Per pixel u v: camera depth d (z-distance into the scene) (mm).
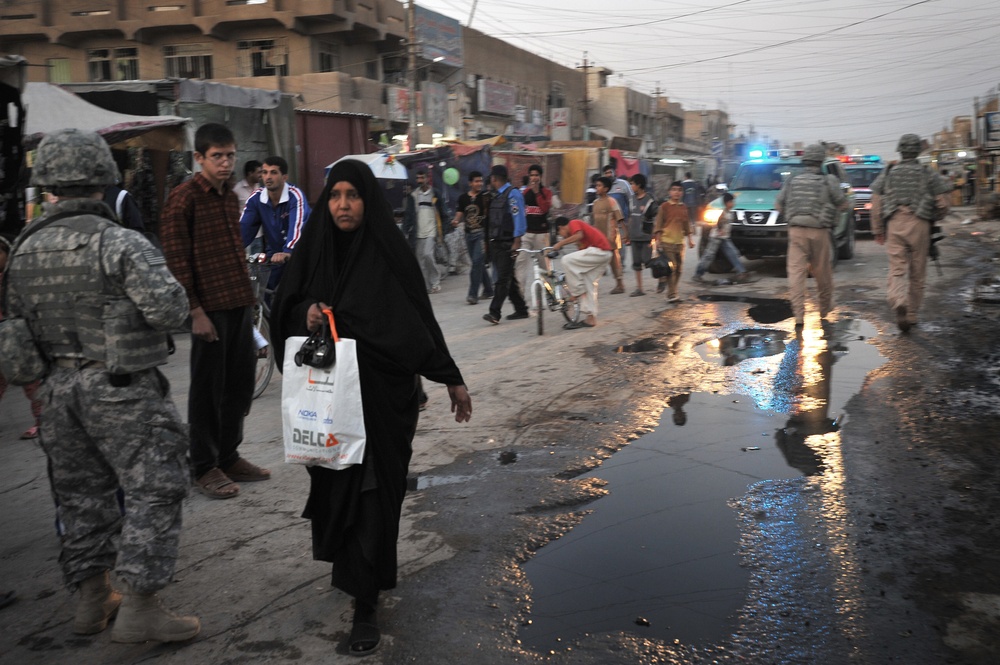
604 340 9289
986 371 7074
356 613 3207
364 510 3182
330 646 3213
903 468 4883
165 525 3166
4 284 3182
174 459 3209
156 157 11547
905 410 6027
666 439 5641
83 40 29016
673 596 3500
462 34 37656
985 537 3953
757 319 10234
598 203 12867
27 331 3133
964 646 3061
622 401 6637
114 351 3057
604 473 5035
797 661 2996
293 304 3350
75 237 3053
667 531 4156
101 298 3051
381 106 29484
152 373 3207
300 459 3172
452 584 3662
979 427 5574
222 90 13141
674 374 7480
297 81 27219
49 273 3070
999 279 12734
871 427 5680
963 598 3400
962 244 19250
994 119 32844
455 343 9477
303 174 15742
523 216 10422
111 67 29203
